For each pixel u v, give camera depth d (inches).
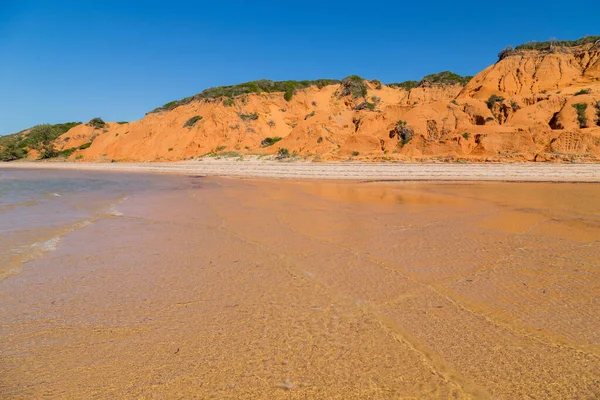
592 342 177.2
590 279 258.5
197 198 743.1
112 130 3142.2
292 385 147.7
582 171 1075.3
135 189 968.3
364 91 2866.6
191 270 291.0
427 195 745.6
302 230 423.2
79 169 2320.4
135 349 176.2
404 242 364.8
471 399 138.3
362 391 143.6
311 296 236.4
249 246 358.0
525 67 2186.3
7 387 147.7
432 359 164.2
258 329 194.2
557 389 143.9
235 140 2368.4
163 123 2844.5
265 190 890.1
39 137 3341.5
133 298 237.3
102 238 396.5
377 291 242.5
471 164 1294.3
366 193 796.0
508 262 297.4
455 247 343.6
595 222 447.8
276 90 3068.4
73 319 208.7
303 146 1918.1
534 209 546.9
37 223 479.8
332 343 178.9
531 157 1311.5
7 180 1364.4
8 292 248.7
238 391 144.3
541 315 205.5
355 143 1739.7
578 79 2046.0
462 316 205.3
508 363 160.7
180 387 147.0
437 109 1755.7
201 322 203.2
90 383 150.3
